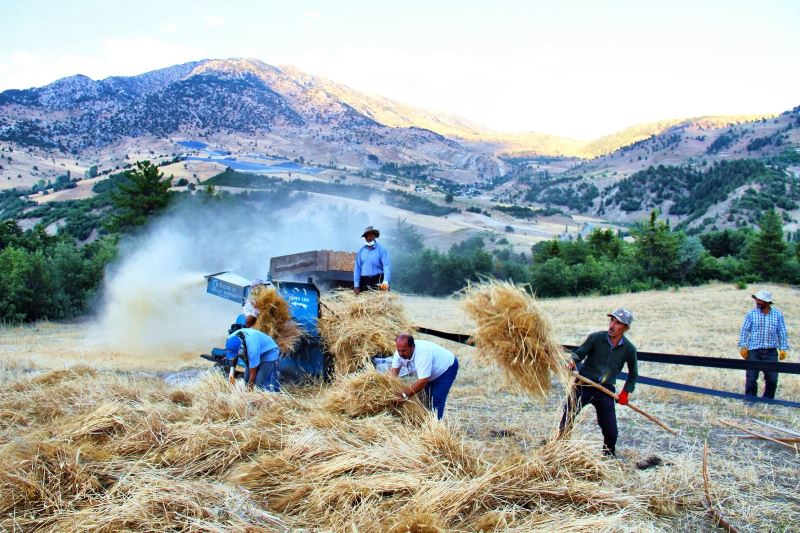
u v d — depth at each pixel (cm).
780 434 713
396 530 420
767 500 524
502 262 5872
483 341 609
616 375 625
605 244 6362
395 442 554
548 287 4772
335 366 830
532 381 593
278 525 440
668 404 879
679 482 540
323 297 895
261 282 955
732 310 2725
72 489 480
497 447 643
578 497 486
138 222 4194
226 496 467
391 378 669
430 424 573
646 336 1800
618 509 478
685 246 5025
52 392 746
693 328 2047
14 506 458
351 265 1023
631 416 804
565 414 620
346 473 506
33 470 493
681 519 491
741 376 1094
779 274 4916
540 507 468
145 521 430
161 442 565
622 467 580
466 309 629
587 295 4631
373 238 896
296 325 859
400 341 655
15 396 762
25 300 2720
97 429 600
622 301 3438
